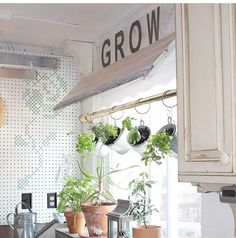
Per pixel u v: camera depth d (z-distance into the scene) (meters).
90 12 2.31
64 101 2.29
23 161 2.76
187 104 1.22
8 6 2.22
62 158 2.86
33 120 2.80
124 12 2.29
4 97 2.74
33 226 2.51
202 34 1.17
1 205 2.69
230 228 1.56
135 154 2.42
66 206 2.40
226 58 1.07
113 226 1.97
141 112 2.14
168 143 1.67
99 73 2.22
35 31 2.64
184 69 1.24
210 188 1.24
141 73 1.42
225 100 1.07
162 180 2.17
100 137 2.20
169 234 2.07
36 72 2.70
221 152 1.06
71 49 2.86
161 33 2.02
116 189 2.54
